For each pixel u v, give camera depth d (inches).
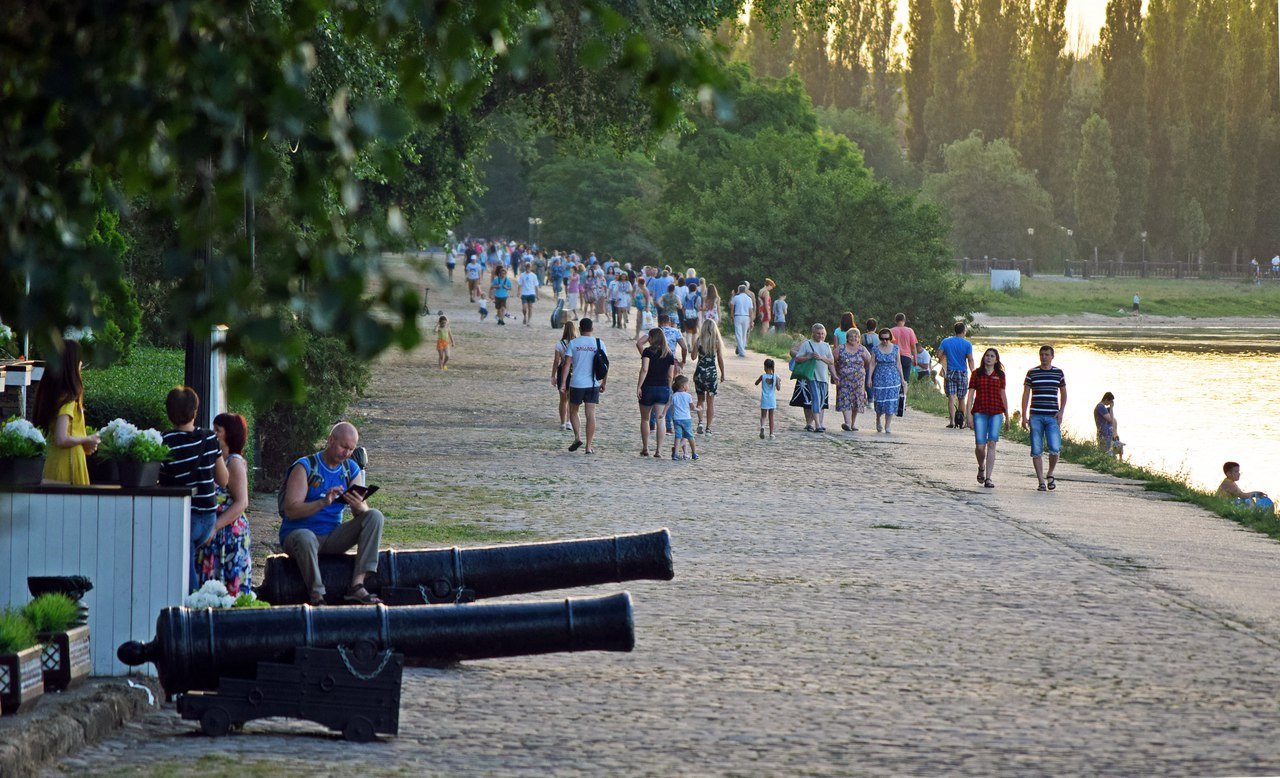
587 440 3469.5
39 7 632.4
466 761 1147.3
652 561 1606.8
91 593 1376.7
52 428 1430.9
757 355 6540.4
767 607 1841.8
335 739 1233.4
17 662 1157.1
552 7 661.3
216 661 1241.4
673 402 3444.9
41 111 610.5
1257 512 2913.4
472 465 3203.7
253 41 637.3
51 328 599.2
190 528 1449.3
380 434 3718.0
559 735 1235.9
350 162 610.5
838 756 1178.6
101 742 1181.7
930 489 3090.6
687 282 6387.8
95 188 684.1
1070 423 6112.2
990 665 1545.3
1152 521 2780.5
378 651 1245.7
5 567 1371.8
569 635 1307.8
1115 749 1217.4
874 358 4559.5
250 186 589.3
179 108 606.9
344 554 1590.8
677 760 1159.0
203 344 1616.6
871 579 2058.3
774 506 2758.4
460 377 5246.1
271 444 2741.1
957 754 1192.8
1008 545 2402.8
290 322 1542.8
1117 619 1823.3
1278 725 1317.7
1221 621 1831.9
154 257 2751.0
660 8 3666.3
